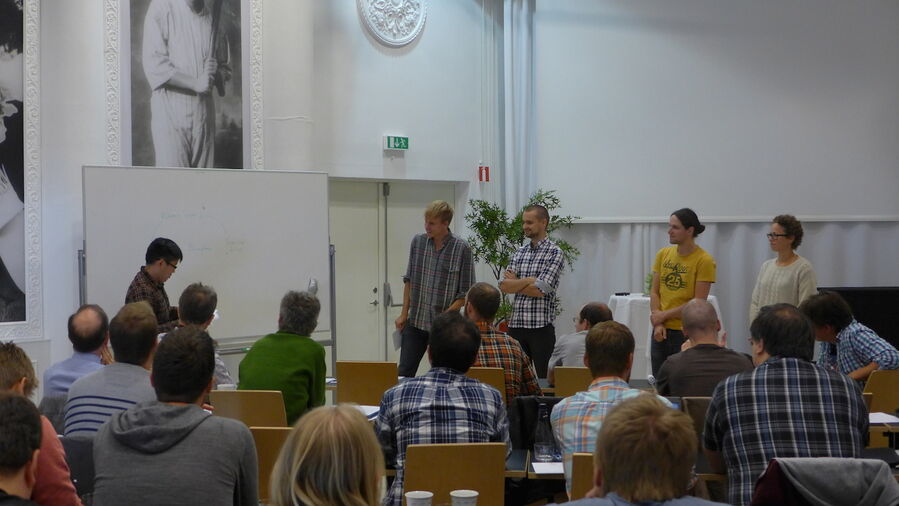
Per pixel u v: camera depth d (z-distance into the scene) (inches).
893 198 339.0
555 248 237.1
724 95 343.0
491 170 349.4
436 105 334.0
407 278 247.0
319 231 258.8
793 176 341.4
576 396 121.5
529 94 342.3
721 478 126.4
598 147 344.5
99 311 145.9
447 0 336.2
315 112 299.9
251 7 270.8
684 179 344.2
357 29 311.3
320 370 161.9
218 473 94.3
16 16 224.7
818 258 341.4
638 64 344.2
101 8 239.6
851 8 338.0
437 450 113.2
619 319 297.0
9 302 225.6
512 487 149.9
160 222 230.7
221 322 240.2
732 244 343.6
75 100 233.3
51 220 231.9
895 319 279.9
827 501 87.7
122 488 92.7
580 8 343.0
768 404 113.0
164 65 251.8
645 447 68.6
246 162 270.4
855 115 339.0
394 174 322.3
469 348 125.2
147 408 97.8
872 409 161.3
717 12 342.0
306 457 70.5
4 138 223.8
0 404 79.7
